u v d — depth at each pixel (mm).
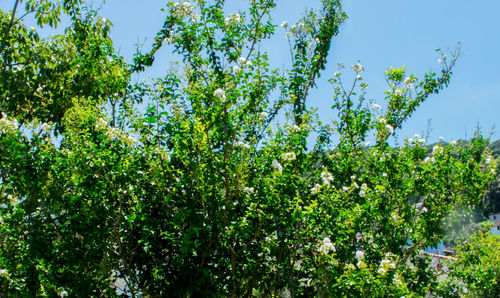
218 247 5043
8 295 5191
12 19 7246
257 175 5156
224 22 6480
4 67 7570
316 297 5699
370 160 7371
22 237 5395
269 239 5176
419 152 7023
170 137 5074
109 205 4727
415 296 6152
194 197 4703
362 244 6203
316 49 8234
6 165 4637
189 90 5789
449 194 7469
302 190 5770
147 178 5102
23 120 7789
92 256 4723
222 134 5113
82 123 4891
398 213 6727
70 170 4605
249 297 5746
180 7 6273
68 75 8250
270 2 6727
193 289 4602
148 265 5312
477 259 8070
